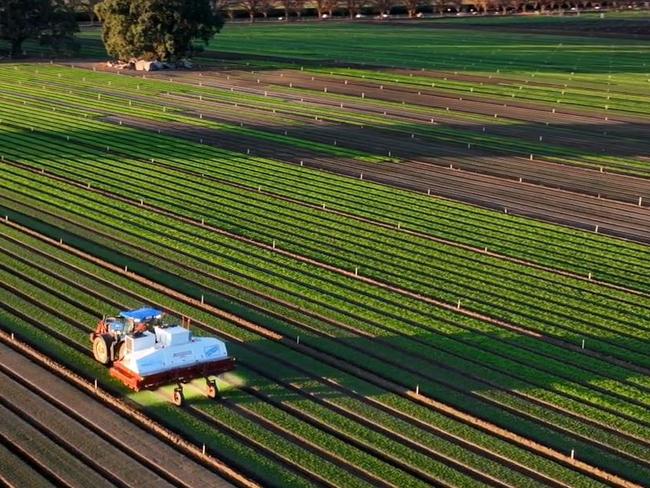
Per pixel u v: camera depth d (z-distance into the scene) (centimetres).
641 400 3050
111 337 3114
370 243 4712
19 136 7331
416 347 3431
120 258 4425
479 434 2777
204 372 2936
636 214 5359
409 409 2931
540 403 3011
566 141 7425
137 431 2762
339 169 6322
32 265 4316
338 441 2709
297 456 2620
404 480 2502
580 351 3447
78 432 2759
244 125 7844
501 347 3453
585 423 2877
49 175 6078
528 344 3494
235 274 4219
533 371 3247
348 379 3139
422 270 4319
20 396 2986
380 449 2673
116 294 3925
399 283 4131
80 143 7081
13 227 4922
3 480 2494
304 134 7506
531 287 4125
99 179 5975
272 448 2667
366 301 3897
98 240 4709
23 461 2598
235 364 3123
